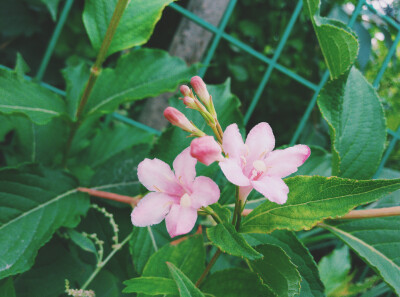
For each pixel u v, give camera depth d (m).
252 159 0.14
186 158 0.14
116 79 0.23
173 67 0.24
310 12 0.17
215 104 0.23
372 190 0.12
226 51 0.69
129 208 0.24
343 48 0.16
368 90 0.21
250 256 0.12
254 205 0.22
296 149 0.14
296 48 0.66
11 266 0.17
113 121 0.40
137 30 0.20
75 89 0.25
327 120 0.18
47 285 0.21
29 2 0.48
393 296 0.41
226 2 0.43
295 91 0.70
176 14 0.63
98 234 0.23
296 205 0.14
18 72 0.24
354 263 0.46
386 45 0.36
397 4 0.37
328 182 0.13
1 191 0.19
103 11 0.20
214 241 0.13
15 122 0.24
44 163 0.25
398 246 0.18
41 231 0.19
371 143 0.20
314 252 0.49
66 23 0.54
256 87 0.72
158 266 0.17
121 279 0.22
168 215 0.14
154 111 0.42
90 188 0.24
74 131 0.23
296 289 0.14
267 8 0.66
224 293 0.16
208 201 0.13
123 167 0.25
